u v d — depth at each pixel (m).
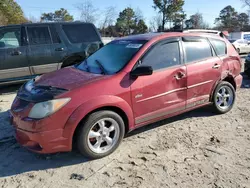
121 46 4.35
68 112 3.19
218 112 5.06
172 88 4.13
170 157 3.54
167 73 4.04
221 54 4.96
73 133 3.25
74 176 3.16
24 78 7.04
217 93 4.91
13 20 42.09
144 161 3.45
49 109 3.12
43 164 3.45
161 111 4.07
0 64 6.66
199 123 4.69
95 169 3.30
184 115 5.10
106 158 3.55
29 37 7.00
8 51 6.72
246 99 6.21
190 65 4.35
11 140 4.16
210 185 2.93
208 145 3.86
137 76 3.71
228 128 4.46
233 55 5.16
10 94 6.98
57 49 7.24
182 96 4.31
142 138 4.12
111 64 3.98
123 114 3.71
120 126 3.64
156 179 3.06
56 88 3.39
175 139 4.07
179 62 4.25
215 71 4.73
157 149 3.76
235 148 3.75
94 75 3.74
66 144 3.25
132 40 4.37
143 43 4.05
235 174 3.12
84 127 3.32
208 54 4.73
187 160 3.45
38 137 3.13
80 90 3.32
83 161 3.49
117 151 3.72
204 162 3.40
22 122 3.23
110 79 3.55
